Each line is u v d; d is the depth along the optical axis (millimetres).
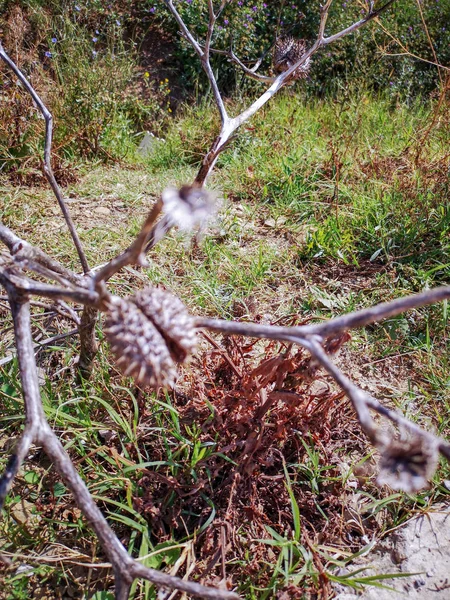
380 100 6578
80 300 1242
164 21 7688
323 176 4492
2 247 3518
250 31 7203
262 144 5207
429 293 1088
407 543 2035
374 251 3650
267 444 2172
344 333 1914
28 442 1226
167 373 1170
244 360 2410
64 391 2512
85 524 2039
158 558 1893
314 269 3570
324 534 2055
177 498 2092
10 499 2133
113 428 2303
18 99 5000
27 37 6551
